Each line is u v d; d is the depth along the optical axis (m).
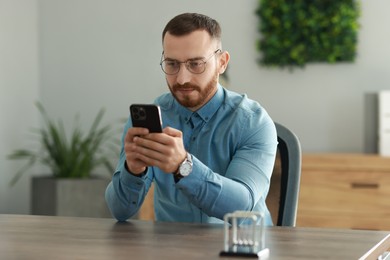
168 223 2.12
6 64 5.38
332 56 4.84
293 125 4.99
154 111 1.92
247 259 1.55
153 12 5.34
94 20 5.50
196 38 2.19
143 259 1.55
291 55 4.91
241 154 2.25
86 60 5.53
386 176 4.20
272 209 2.41
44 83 5.64
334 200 4.27
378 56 4.84
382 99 4.52
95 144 5.22
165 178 2.32
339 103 4.91
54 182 5.02
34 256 1.59
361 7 4.86
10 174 5.46
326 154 4.51
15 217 2.26
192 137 2.36
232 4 5.09
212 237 1.85
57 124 5.62
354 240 1.82
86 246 1.72
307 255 1.60
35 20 5.62
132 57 5.42
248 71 5.06
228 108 2.36
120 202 2.19
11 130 5.45
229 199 2.05
